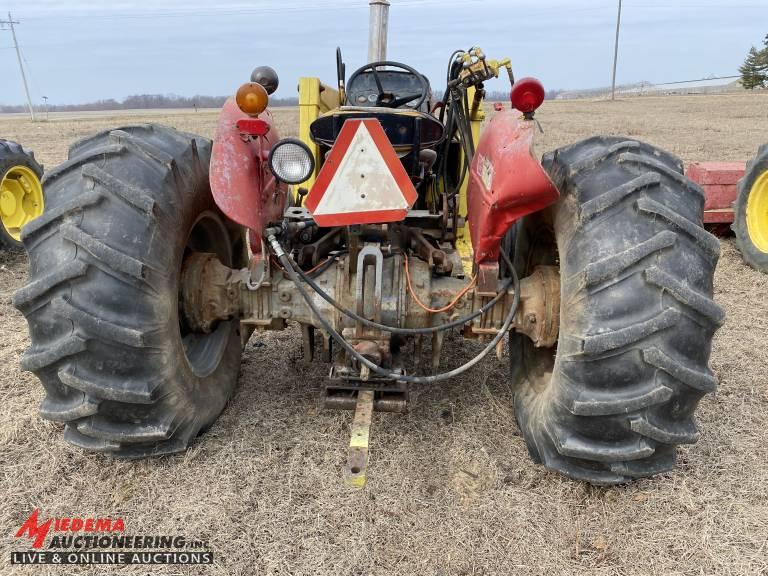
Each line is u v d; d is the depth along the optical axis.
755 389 3.33
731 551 2.17
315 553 2.15
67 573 2.08
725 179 6.19
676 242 2.07
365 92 4.23
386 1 4.59
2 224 5.54
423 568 2.10
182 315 2.71
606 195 2.13
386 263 2.64
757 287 5.06
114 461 2.62
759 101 34.94
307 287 2.69
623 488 2.48
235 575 2.07
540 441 2.43
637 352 2.02
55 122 31.22
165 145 2.46
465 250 4.10
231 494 2.43
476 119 4.17
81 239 2.07
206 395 2.74
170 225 2.32
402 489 2.47
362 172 2.34
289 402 3.15
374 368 2.45
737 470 2.62
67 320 2.07
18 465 2.60
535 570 2.10
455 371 2.50
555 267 2.67
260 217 2.48
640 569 2.11
